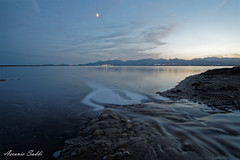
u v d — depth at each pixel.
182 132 4.06
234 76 15.52
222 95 8.55
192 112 6.13
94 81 21.98
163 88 14.89
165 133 4.01
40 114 6.95
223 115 5.64
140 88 15.02
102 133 4.12
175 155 2.94
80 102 9.33
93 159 3.02
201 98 8.73
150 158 2.88
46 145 4.13
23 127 5.42
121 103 8.95
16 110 7.64
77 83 19.72
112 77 29.19
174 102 8.21
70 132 4.93
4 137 4.65
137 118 5.37
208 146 3.31
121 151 3.14
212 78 16.67
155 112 6.16
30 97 10.94
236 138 3.70
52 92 12.99
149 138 3.69
